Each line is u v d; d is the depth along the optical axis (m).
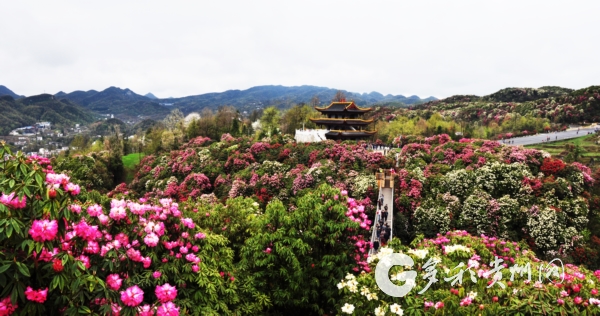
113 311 6.18
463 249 10.89
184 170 47.34
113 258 7.40
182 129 82.56
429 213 29.27
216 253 11.34
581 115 105.12
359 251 13.49
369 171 36.94
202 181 42.72
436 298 8.46
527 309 7.44
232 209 16.94
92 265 7.04
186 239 9.70
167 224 9.71
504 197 29.22
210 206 18.03
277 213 12.90
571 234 26.08
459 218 29.22
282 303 12.23
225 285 10.86
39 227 5.41
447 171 36.03
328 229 12.33
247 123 98.88
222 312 10.04
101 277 7.20
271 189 37.69
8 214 5.36
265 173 40.16
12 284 5.28
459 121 117.00
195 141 63.91
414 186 32.91
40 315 5.59
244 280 12.06
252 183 39.00
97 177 53.50
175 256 9.08
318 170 37.66
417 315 8.06
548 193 29.38
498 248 12.70
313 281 11.91
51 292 5.98
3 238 5.17
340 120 58.94
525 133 93.94
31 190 5.76
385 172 35.47
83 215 7.75
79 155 59.91
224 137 62.41
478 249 11.89
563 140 80.75
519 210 28.41
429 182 33.91
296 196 35.12
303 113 84.81
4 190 5.72
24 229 5.52
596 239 26.95
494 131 98.62
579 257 25.27
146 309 6.64
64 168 53.62
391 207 29.50
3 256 5.25
